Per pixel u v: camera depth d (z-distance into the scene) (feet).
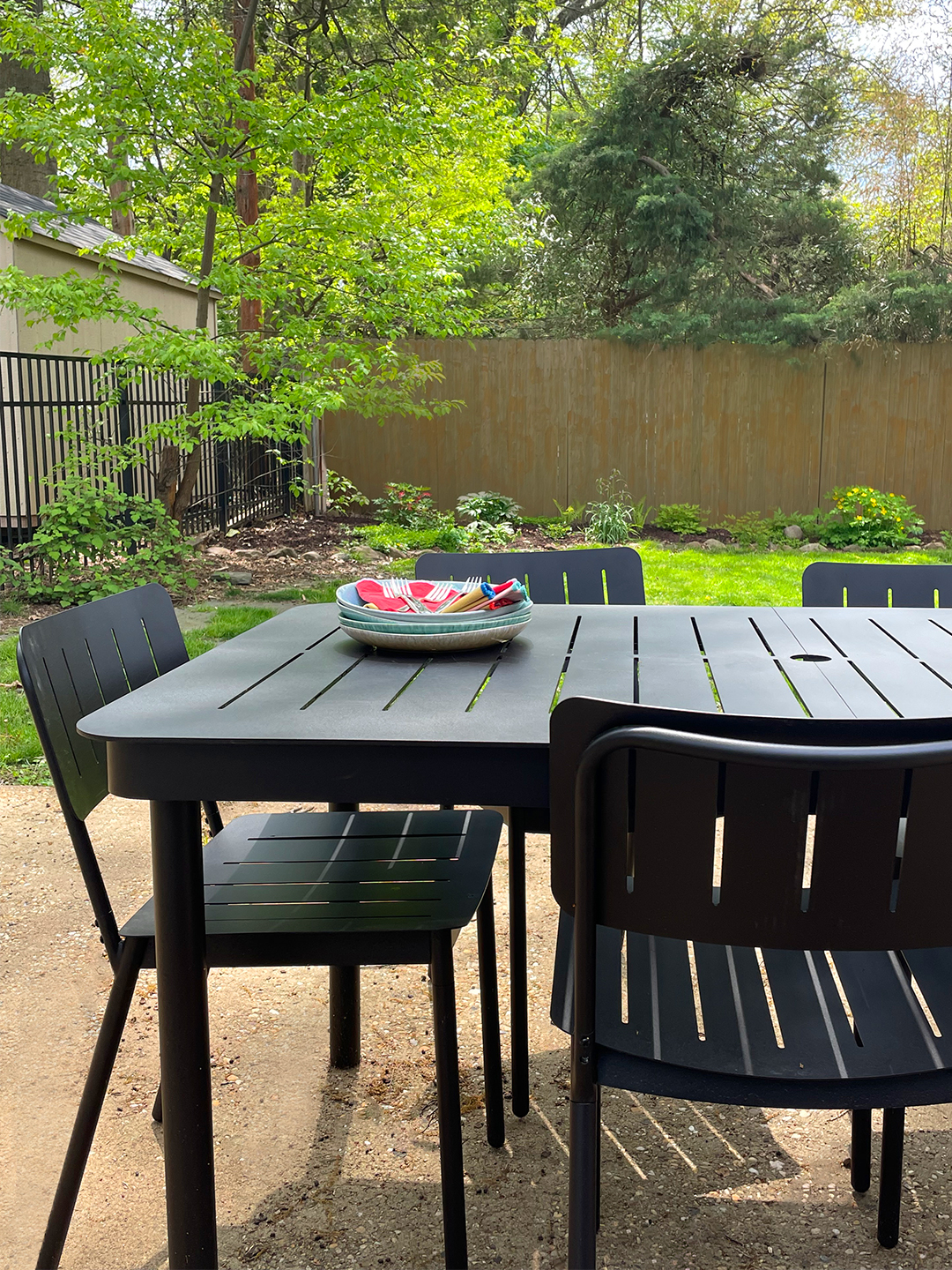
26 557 22.63
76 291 23.27
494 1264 4.99
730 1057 4.13
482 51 49.26
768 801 3.54
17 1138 5.99
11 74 41.68
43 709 5.09
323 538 30.99
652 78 41.29
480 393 36.65
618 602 8.98
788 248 41.81
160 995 4.67
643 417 36.24
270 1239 5.18
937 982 4.71
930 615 7.22
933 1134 6.07
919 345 34.83
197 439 24.93
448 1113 4.82
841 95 42.65
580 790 3.65
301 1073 6.64
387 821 6.68
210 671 5.54
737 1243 5.13
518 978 6.08
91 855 5.20
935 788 3.51
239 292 26.43
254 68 37.96
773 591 22.72
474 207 40.40
